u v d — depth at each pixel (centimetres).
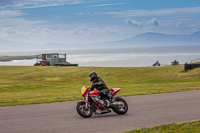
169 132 672
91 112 927
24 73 4425
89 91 934
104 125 796
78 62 11069
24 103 1233
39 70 4747
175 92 1695
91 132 711
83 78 3762
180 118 898
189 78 3297
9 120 855
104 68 4812
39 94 1802
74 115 947
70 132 709
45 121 843
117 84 2741
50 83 3103
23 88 2519
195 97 1427
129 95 1563
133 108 1105
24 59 14975
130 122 841
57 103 1245
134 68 4688
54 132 709
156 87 2170
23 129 738
